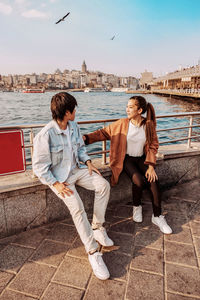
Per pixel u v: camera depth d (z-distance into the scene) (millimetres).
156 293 1762
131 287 1812
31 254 2154
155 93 104312
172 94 57156
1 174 2297
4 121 22062
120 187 3137
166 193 3430
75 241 2350
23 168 2408
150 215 2861
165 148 3812
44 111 32531
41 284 1825
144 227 2609
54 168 2090
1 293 1741
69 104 1918
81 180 2244
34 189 2414
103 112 29891
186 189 3545
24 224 2475
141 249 2250
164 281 1874
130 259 2115
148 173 2602
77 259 2102
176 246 2295
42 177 1949
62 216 2707
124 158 2785
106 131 2822
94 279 1884
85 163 2322
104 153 2953
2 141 2240
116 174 2797
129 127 2713
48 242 2326
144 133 2688
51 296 1721
